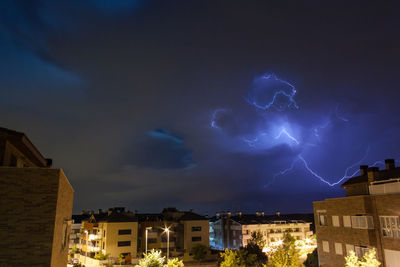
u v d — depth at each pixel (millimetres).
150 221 67062
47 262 10961
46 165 20641
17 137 14969
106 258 54969
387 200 25656
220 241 76250
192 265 53781
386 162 33969
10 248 10836
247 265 36531
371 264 22422
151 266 23500
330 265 32438
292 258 32562
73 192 19938
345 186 36156
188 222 66750
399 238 24234
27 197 11305
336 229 31625
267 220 75812
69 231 17625
